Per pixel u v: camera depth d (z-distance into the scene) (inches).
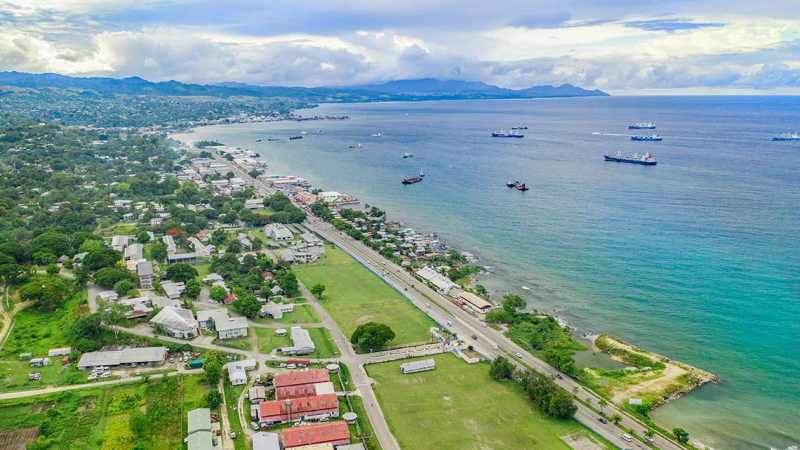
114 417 6466.5
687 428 6579.7
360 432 6269.7
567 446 6107.3
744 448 6225.4
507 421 6560.0
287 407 6481.3
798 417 6835.6
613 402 7022.6
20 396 6815.9
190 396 6939.0
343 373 7564.0
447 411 6737.2
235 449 5949.8
